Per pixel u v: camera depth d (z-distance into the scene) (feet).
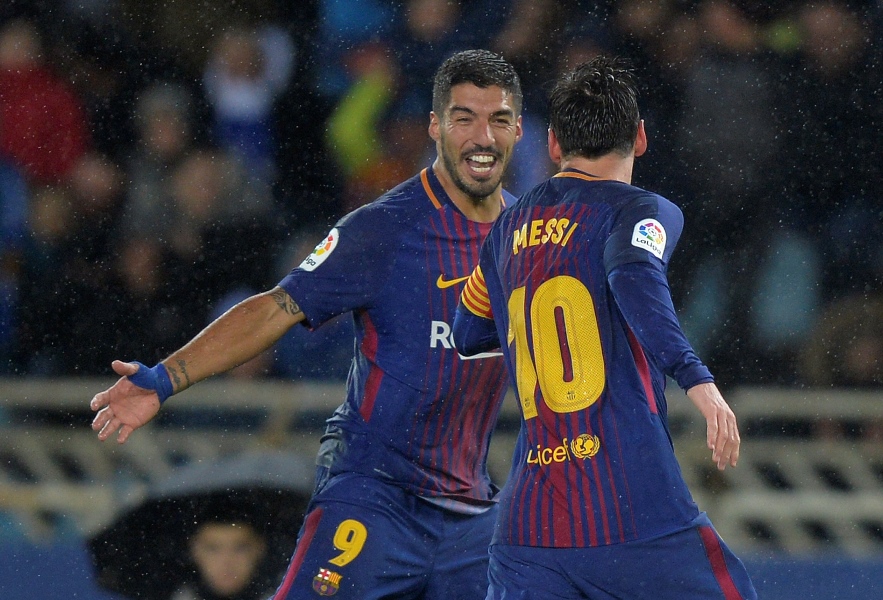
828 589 61.82
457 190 40.63
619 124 34.35
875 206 96.84
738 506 75.10
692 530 31.40
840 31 98.48
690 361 29.89
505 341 34.27
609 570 31.22
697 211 97.35
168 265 92.94
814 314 93.97
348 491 39.93
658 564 31.07
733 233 96.58
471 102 39.78
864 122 98.02
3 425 74.74
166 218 93.71
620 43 98.99
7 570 59.77
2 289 91.15
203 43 97.71
